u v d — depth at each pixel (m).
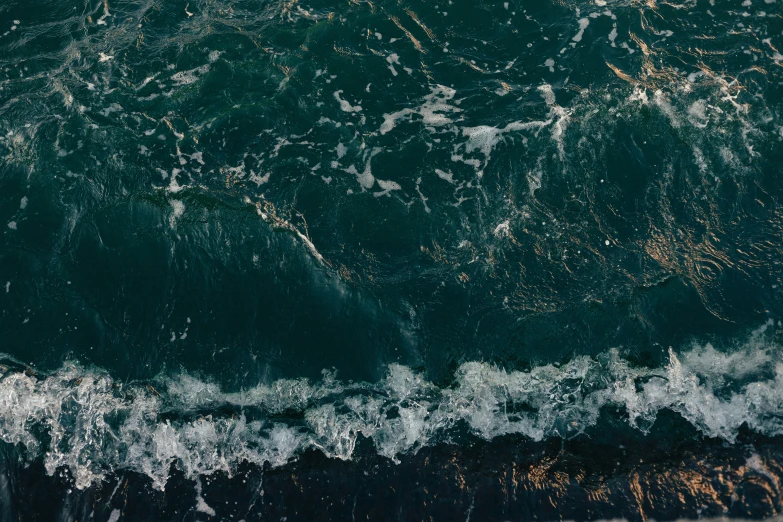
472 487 10.47
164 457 11.06
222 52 15.70
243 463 11.00
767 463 10.34
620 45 15.39
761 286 11.98
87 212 13.39
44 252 13.00
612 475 10.46
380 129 14.57
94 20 16.59
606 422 11.15
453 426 11.26
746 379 11.18
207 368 11.89
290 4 16.70
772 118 13.93
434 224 13.26
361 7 16.50
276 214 13.35
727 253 12.43
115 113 14.72
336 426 11.31
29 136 14.38
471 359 11.80
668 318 11.83
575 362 11.62
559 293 12.28
